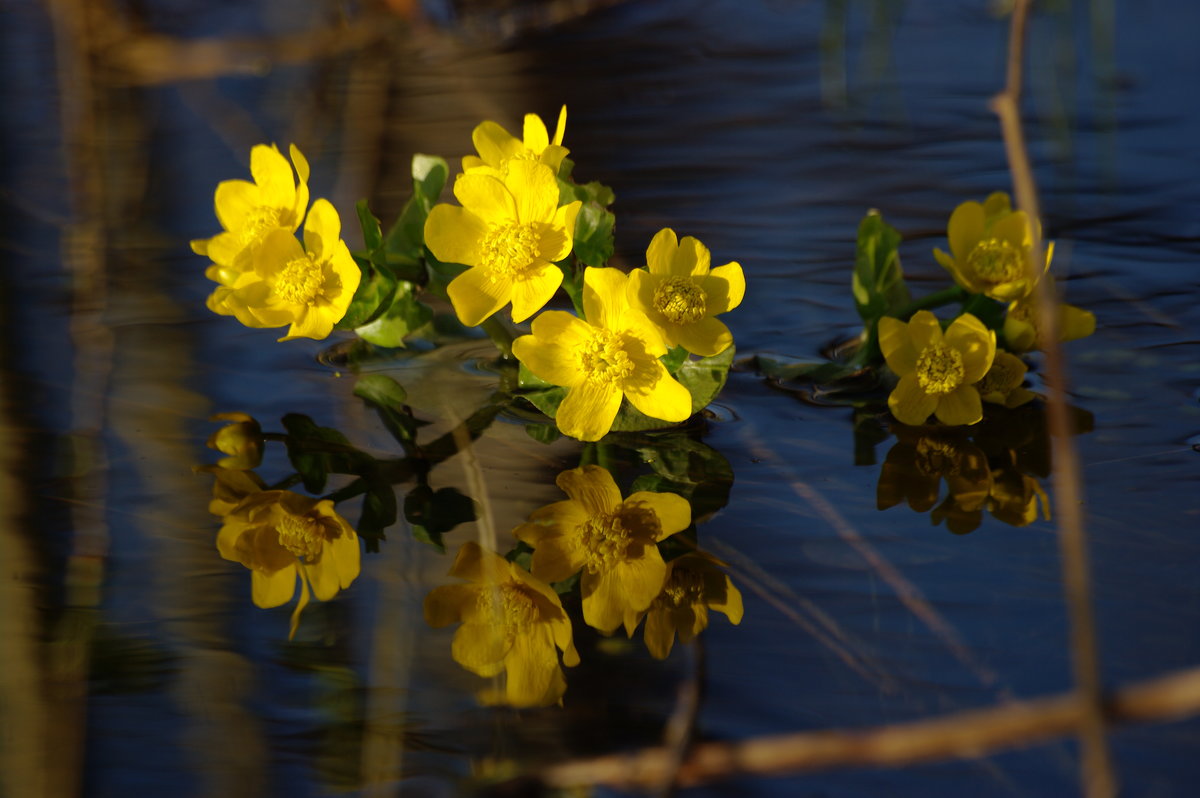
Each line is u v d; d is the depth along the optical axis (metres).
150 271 1.47
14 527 1.33
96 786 1.26
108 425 1.38
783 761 1.23
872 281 1.40
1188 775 1.25
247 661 1.29
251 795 1.25
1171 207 1.49
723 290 1.35
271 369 1.42
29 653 1.29
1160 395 1.38
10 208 1.51
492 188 1.36
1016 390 1.37
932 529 1.33
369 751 1.26
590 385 1.36
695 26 1.91
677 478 1.36
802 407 1.39
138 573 1.32
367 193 1.51
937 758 1.26
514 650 1.29
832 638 1.29
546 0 2.01
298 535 1.33
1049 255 1.38
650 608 1.30
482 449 1.37
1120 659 1.28
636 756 1.25
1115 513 1.33
